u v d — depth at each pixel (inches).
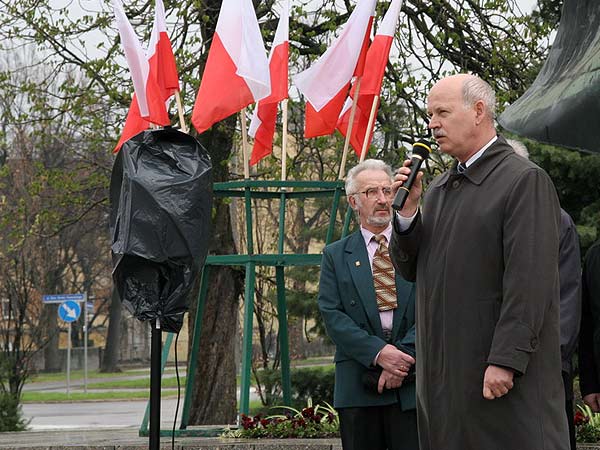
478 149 199.5
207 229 262.7
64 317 1326.3
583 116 218.7
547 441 186.5
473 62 630.5
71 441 393.7
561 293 250.1
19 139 890.7
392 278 257.8
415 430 249.0
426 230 203.9
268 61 391.5
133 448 355.3
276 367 654.5
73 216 670.5
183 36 600.4
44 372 2201.0
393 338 254.5
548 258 187.6
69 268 2064.5
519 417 187.0
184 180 260.1
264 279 640.4
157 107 403.9
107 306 2422.5
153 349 261.1
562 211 254.8
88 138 635.5
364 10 393.4
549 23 619.8
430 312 198.7
